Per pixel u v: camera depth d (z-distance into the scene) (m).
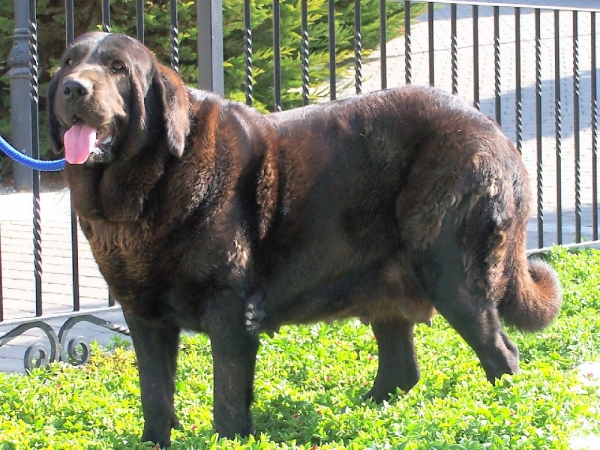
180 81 4.55
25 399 4.96
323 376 5.13
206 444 4.52
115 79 4.44
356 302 4.78
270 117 4.70
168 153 4.47
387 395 4.95
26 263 7.11
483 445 4.42
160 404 4.61
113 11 10.36
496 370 4.80
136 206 4.45
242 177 4.54
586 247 6.65
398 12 13.27
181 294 4.50
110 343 5.64
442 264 4.70
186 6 10.26
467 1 6.14
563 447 4.44
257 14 9.96
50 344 5.65
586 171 10.22
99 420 4.80
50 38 10.79
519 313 4.86
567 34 17.64
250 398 4.58
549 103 13.43
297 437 4.66
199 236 4.46
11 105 10.16
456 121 4.73
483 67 15.77
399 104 4.75
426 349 5.38
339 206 4.67
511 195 4.75
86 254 7.48
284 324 4.73
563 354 5.34
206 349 5.51
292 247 4.62
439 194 4.67
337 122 4.71
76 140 4.40
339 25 11.75
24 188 10.34
